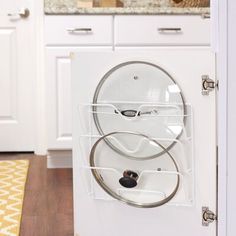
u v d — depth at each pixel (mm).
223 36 1039
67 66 2416
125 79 1274
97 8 2371
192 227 1258
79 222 1336
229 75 1033
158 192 1269
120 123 1283
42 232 1532
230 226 1083
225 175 1085
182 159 1235
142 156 1277
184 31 2398
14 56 3055
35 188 2129
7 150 3086
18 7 3023
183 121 1227
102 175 1313
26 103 3086
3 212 1730
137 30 2396
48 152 2559
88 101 1291
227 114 1052
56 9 2373
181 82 1223
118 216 1314
